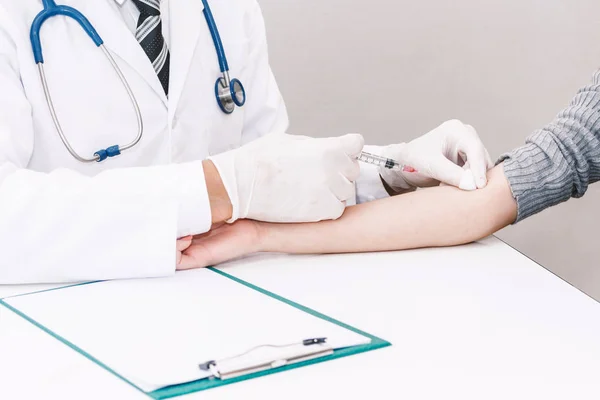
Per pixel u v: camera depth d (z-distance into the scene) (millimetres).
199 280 866
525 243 2238
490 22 2164
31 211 864
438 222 1016
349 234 996
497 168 1081
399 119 2262
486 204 1028
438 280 875
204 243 955
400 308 771
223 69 1347
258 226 998
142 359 611
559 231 2213
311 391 566
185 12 1306
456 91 2230
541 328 722
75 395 554
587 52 2139
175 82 1256
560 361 641
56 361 615
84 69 1174
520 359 643
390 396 560
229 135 1395
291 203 967
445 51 2203
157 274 880
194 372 584
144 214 882
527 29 2150
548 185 1057
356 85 2244
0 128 1024
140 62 1207
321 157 967
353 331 684
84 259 867
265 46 1494
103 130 1190
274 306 754
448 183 1080
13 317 726
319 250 998
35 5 1156
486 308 776
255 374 591
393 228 1006
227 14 1413
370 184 1288
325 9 2182
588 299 817
